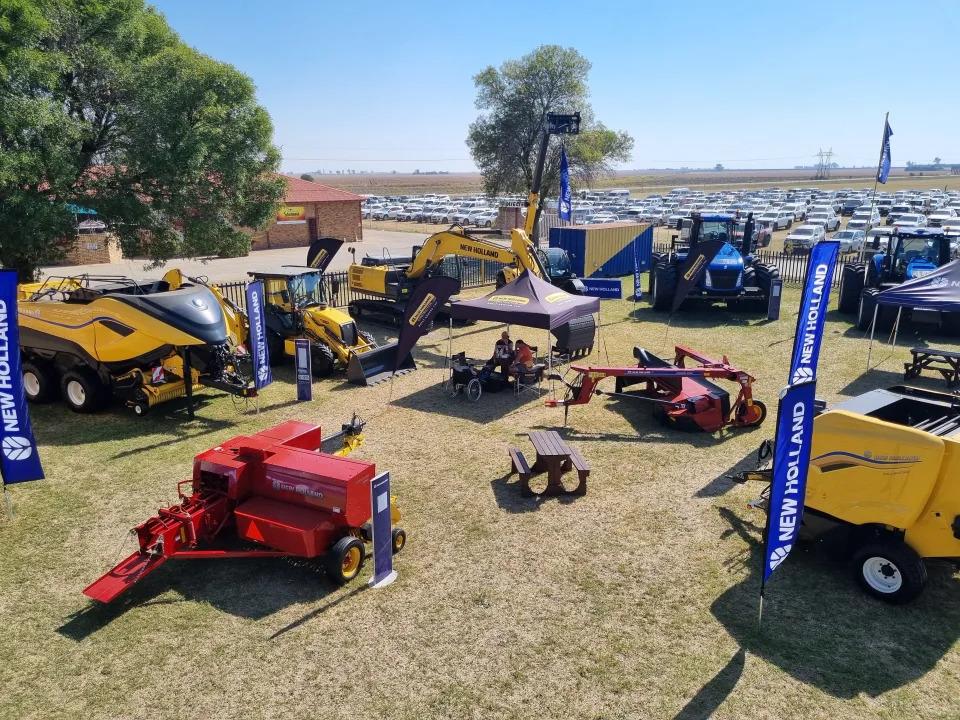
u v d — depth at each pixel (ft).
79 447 33.35
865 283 61.11
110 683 17.87
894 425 20.68
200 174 57.31
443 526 25.85
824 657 18.70
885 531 21.36
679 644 19.29
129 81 55.98
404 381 44.88
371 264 66.49
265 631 19.89
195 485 24.21
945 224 144.77
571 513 26.86
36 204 48.88
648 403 40.24
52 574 22.77
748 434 35.17
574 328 49.03
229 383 37.88
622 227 89.61
